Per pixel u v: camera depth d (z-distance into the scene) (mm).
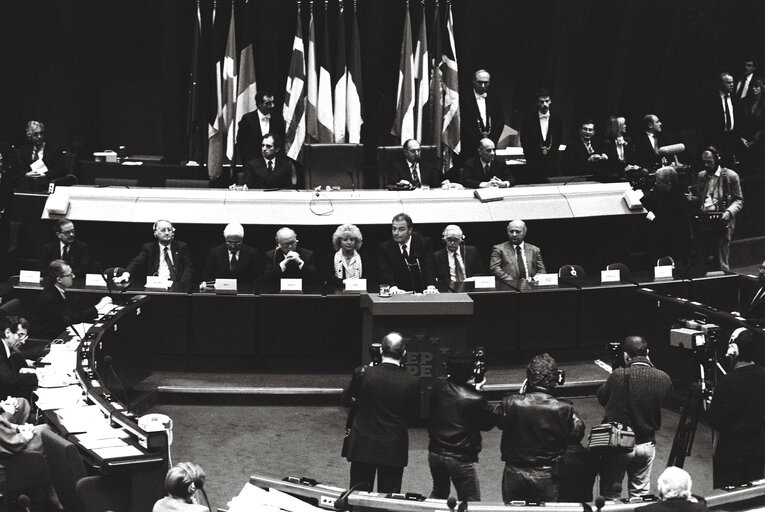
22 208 13906
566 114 18453
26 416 8484
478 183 14219
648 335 11914
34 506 8031
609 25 17516
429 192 13680
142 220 13156
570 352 12094
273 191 13602
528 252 12477
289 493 6914
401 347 8266
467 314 10344
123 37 17438
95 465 7312
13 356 9375
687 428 9180
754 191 16875
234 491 9047
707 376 9961
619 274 12273
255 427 10586
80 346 9773
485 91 15578
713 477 8867
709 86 18516
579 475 7875
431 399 7875
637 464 8320
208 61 16578
